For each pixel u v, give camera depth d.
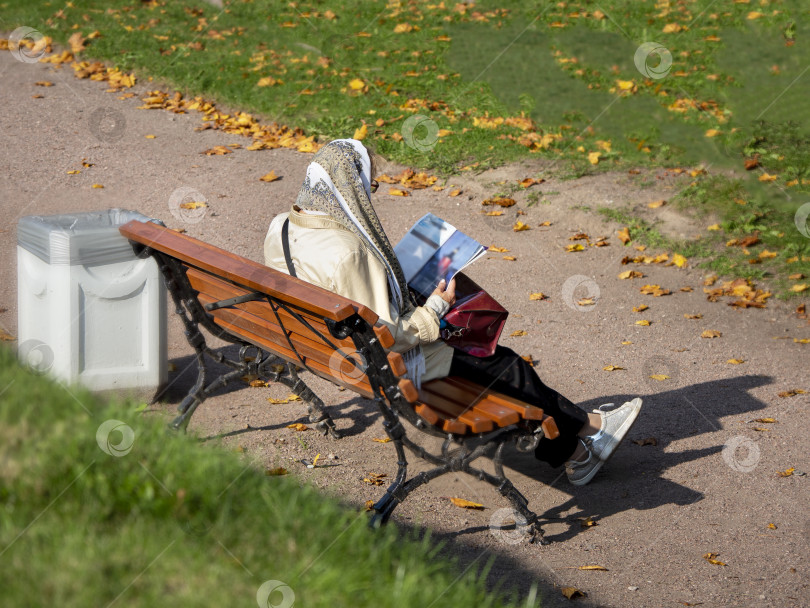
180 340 14.09
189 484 8.00
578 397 13.34
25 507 7.30
